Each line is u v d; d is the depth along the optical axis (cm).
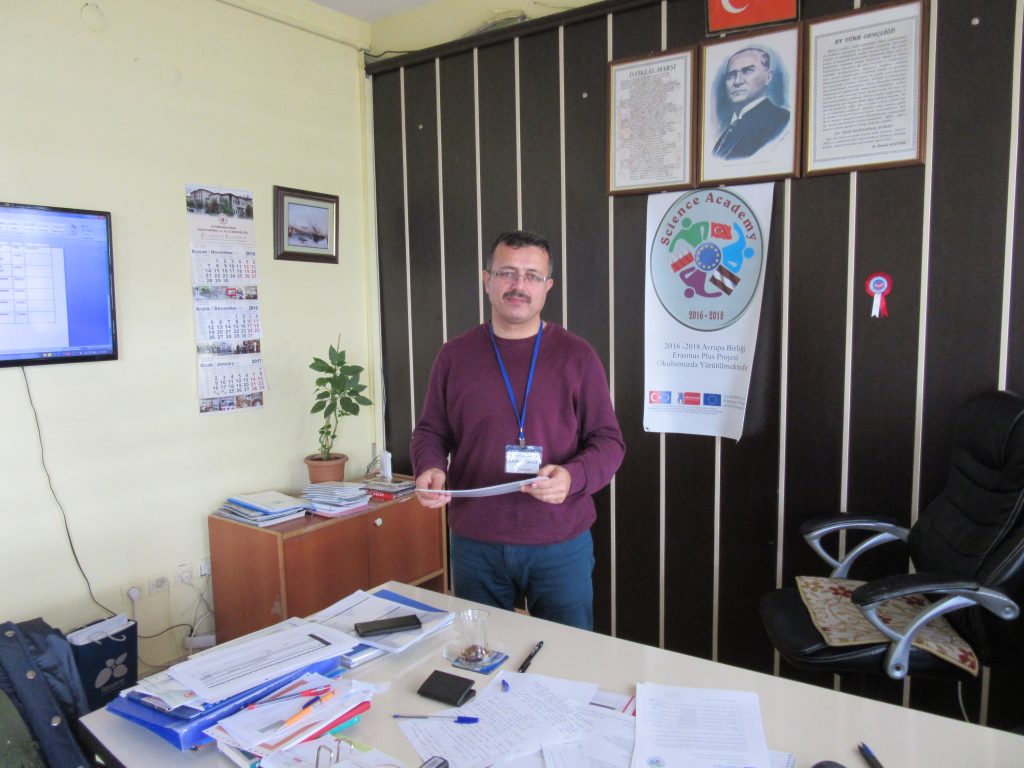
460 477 199
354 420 341
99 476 241
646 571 272
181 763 106
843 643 177
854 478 229
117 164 242
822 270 230
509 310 187
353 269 336
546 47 278
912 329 217
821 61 223
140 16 247
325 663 129
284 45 298
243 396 287
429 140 317
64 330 227
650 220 260
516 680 125
